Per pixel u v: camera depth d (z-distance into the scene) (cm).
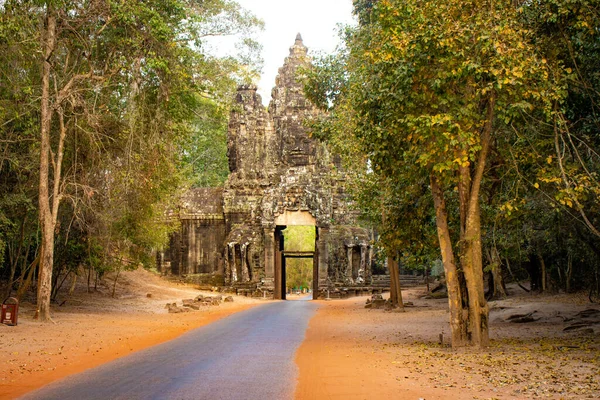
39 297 2359
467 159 1619
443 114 1614
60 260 3209
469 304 1744
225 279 5672
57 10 2480
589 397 1039
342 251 5700
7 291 2902
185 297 4591
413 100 1730
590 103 1934
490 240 2523
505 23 1609
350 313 3284
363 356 1545
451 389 1118
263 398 1035
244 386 1135
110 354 1580
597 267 2820
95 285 4059
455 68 1669
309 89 3419
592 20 1742
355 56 2856
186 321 2652
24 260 3053
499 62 1596
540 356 1517
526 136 1884
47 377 1251
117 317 2755
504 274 4781
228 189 5981
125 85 2791
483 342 1730
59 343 1748
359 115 1981
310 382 1179
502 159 1972
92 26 2650
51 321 2325
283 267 5997
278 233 5694
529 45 1672
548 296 3512
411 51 1706
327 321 2728
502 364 1398
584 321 2320
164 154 2961
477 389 1118
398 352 1631
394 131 1766
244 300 4809
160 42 2622
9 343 1705
